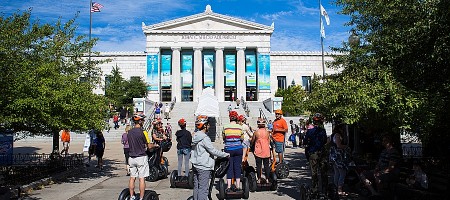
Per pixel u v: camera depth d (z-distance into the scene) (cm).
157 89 6344
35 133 1380
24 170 1406
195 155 838
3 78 1135
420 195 867
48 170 1414
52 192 1154
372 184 992
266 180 1123
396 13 1015
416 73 952
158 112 4319
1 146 1552
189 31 6506
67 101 1286
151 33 6475
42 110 1205
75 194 1120
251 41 6556
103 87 1906
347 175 1106
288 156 2133
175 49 6512
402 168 1137
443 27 817
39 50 1416
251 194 1069
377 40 1152
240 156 1027
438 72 911
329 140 1115
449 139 992
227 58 6750
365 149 1538
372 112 963
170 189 1173
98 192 1150
